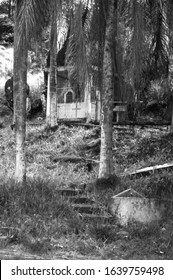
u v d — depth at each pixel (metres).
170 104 18.41
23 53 9.81
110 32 10.52
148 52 11.84
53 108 16.73
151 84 18.58
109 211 9.15
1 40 26.25
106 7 10.52
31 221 8.24
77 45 9.94
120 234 8.13
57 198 9.36
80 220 8.52
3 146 15.51
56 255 7.17
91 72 10.87
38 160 13.88
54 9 9.54
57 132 16.23
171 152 13.66
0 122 19.09
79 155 14.29
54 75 16.86
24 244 7.46
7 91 20.19
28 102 20.33
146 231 8.22
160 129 16.19
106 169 10.55
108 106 10.62
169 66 13.47
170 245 7.76
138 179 11.10
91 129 16.36
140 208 8.94
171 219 8.93
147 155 13.66
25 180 10.38
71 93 18.03
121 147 14.34
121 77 11.39
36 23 9.43
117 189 10.19
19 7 9.91
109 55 10.55
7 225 8.11
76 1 9.86
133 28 9.80
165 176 10.97
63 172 12.53
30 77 22.56
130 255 7.32
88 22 10.79
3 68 24.08
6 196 9.24
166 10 11.20
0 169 12.84
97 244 7.73
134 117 18.20
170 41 11.88
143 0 9.98
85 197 9.72
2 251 7.16
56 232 7.98
